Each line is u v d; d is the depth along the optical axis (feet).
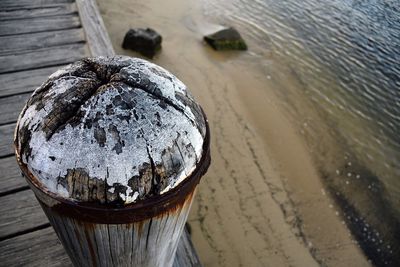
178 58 21.93
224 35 23.29
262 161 16.96
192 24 25.03
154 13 25.09
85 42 11.81
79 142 2.53
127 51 21.43
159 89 2.79
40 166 2.62
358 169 18.19
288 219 15.06
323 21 28.45
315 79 23.12
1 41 11.44
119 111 2.58
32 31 12.04
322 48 25.89
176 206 2.98
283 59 24.00
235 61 22.77
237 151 17.10
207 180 15.47
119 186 2.56
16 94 9.68
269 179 16.28
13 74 10.27
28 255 6.31
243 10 27.66
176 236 3.79
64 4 13.47
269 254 13.78
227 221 14.32
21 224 6.72
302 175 16.97
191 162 2.84
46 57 11.03
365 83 23.70
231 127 18.21
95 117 2.55
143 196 2.66
